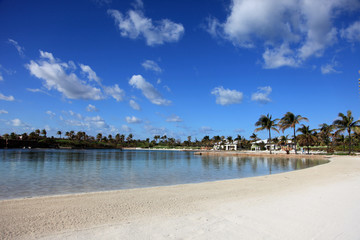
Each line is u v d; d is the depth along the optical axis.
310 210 8.55
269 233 6.33
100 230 6.61
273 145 108.69
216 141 152.25
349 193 11.62
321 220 7.37
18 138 120.00
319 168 26.58
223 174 24.52
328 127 69.00
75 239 5.93
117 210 8.81
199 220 7.55
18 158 44.31
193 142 183.75
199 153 88.75
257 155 68.38
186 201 10.42
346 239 5.88
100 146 152.25
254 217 7.82
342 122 54.72
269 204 9.63
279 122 63.31
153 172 25.77
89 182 17.48
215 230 6.59
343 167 27.45
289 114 61.56
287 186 14.63
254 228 6.74
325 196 10.94
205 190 13.33
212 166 35.41
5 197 11.88
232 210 8.78
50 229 6.66
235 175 23.64
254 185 15.24
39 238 5.98
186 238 6.01
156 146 194.88
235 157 66.44
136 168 30.22
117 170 26.92
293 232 6.38
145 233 6.37
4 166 28.67
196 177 21.84
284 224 7.05
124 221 7.45
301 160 49.59
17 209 8.82
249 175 23.64
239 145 128.88
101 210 8.79
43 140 125.31
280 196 11.31
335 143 80.50
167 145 196.38
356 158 46.09
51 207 9.16
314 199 10.33
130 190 13.23
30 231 6.48
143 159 52.53
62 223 7.21
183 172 26.22
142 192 12.61
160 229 6.69
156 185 16.83
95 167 29.89
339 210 8.48
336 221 7.25
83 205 9.55
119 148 171.25
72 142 137.62
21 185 15.59
